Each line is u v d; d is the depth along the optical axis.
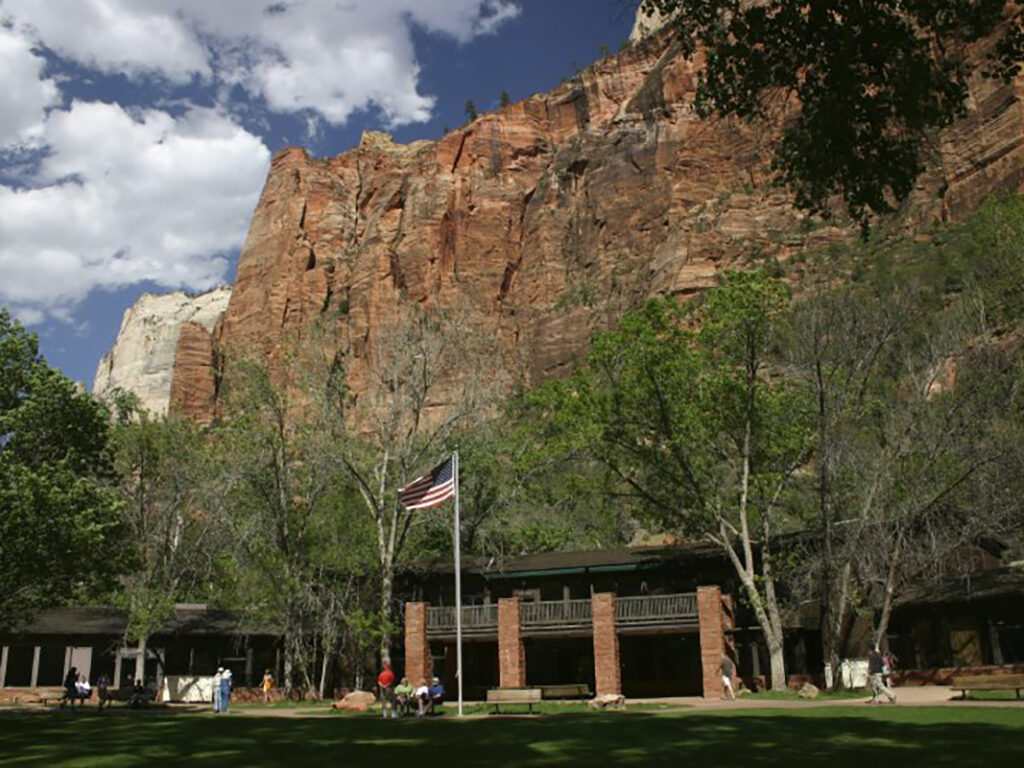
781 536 43.66
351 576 47.66
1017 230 47.66
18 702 44.16
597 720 23.81
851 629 43.88
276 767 14.99
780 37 16.77
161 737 21.30
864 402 41.84
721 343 39.88
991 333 43.00
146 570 50.09
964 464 38.34
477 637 42.69
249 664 50.78
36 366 32.88
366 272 177.50
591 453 42.22
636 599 40.00
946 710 23.61
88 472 35.47
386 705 31.08
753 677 40.97
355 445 44.25
